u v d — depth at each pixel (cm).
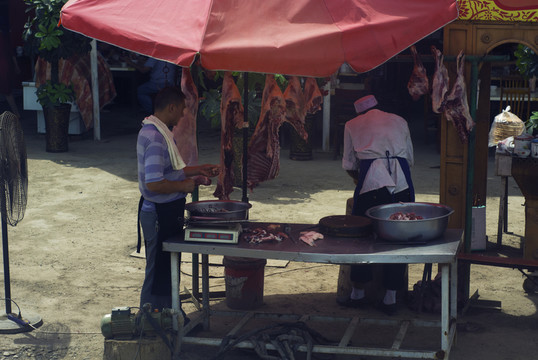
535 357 518
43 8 1227
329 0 460
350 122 597
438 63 565
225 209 534
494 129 931
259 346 495
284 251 464
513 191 1041
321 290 664
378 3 466
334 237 495
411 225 471
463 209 618
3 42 1573
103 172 1143
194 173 555
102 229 846
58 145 1290
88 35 460
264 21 445
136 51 443
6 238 571
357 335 560
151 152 493
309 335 504
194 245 480
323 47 436
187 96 580
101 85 1464
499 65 1326
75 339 550
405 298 629
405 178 579
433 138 1474
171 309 503
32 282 672
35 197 987
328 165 1222
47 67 1384
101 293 649
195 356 521
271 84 603
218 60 427
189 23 446
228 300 610
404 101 1609
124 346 488
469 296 631
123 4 472
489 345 539
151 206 510
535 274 643
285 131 1411
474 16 582
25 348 532
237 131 1035
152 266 525
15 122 553
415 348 536
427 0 473
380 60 446
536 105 1312
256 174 620
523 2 574
